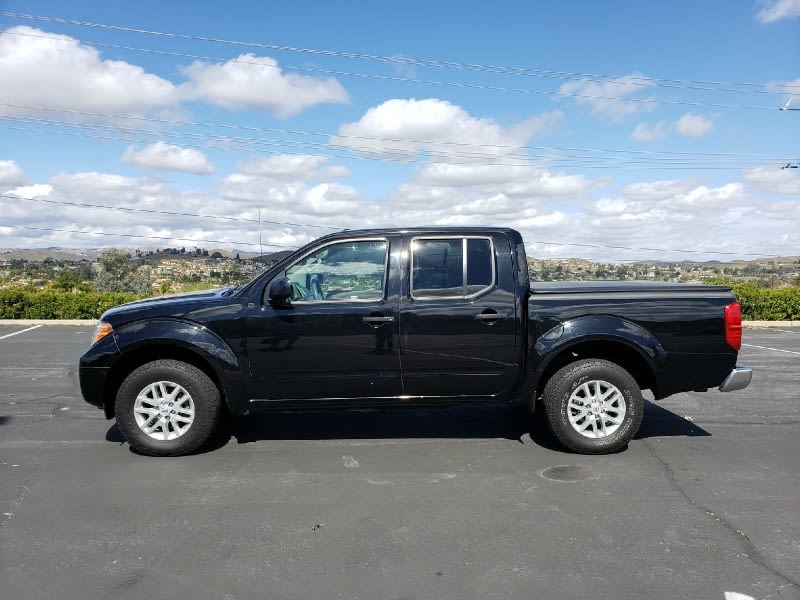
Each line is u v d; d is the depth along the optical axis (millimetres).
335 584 3252
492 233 5496
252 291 5340
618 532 3844
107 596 3143
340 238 5457
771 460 5219
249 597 3135
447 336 5320
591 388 5379
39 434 6059
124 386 5273
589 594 3135
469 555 3557
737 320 5340
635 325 5293
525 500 4367
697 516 4078
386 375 5352
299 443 5723
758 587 3195
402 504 4309
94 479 4809
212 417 5332
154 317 5320
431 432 6066
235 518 4086
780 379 8938
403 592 3172
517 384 5434
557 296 5355
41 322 18562
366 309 5297
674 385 5363
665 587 3197
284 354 5281
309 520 4051
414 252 5434
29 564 3471
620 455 5348
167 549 3652
